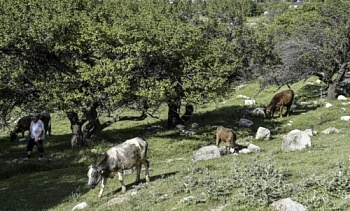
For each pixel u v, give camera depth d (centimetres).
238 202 1148
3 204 1616
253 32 3456
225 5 3428
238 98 4234
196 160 1948
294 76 3600
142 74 2520
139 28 2469
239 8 3466
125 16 2623
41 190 1795
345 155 1489
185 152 2423
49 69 2498
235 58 3011
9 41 2231
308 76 3703
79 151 2472
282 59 3584
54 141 2927
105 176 1506
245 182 1237
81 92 2436
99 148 2511
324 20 3712
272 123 3027
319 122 2933
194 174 1548
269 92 4447
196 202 1212
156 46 2422
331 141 2039
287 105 3216
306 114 3189
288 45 3591
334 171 1238
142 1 2912
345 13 3641
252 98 4209
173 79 2620
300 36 3722
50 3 2484
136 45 2375
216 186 1283
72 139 2652
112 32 2372
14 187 1889
